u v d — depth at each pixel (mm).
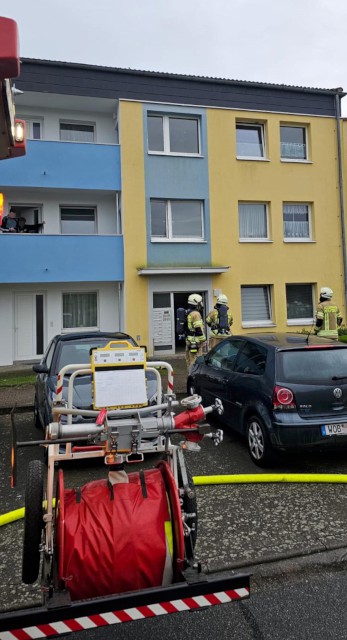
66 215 15180
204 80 14953
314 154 16125
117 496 2451
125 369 2727
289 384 4816
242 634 2557
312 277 15922
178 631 2594
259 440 5066
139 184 14375
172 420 2635
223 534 3594
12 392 9117
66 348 6293
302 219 16266
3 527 3781
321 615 2715
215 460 5332
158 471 2713
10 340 14039
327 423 4691
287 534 3584
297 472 4957
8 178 13430
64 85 13930
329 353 5062
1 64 3014
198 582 2113
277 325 15492
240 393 5492
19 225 14148
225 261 15078
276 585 3047
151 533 2346
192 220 15156
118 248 14133
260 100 15602
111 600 1991
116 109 14938
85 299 14945
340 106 16406
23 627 1897
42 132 14961
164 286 14523
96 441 2553
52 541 2344
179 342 15047
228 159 15234
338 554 3350
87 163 14016
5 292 14016
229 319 9617
